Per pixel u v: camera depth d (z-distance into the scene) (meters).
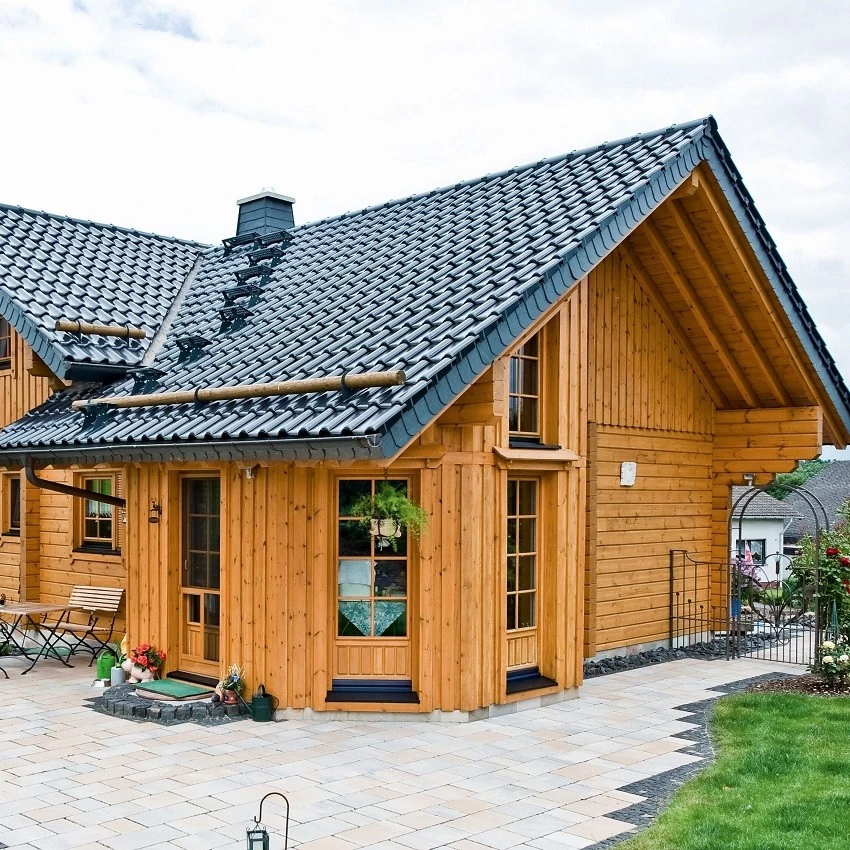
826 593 11.85
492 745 7.88
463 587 8.62
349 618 8.84
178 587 9.95
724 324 12.17
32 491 13.69
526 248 8.87
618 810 6.29
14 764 7.25
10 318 11.89
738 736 8.09
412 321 8.50
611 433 11.94
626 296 12.04
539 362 9.66
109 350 11.63
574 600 9.75
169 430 8.85
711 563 12.98
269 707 8.61
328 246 13.05
